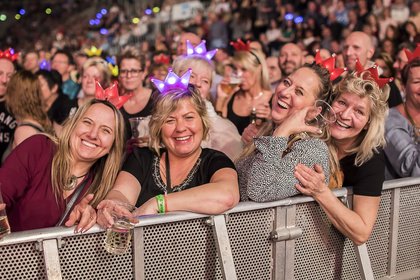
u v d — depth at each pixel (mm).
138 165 2689
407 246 2992
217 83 5824
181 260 2365
